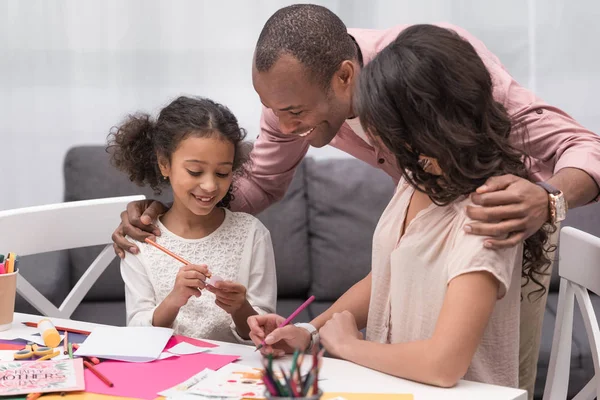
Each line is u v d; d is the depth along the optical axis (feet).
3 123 9.87
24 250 5.90
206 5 9.82
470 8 9.83
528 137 5.15
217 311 5.43
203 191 5.38
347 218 8.66
